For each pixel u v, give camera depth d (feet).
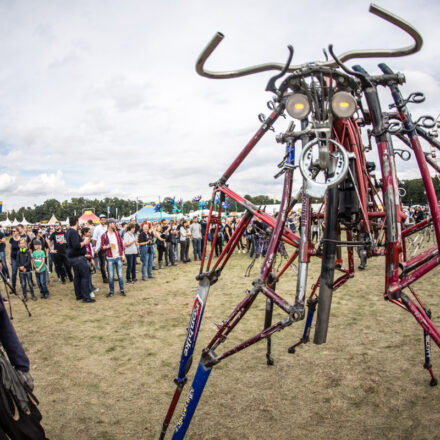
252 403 9.91
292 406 9.64
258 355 12.98
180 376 7.42
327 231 5.55
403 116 5.60
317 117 5.04
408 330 14.61
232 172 6.86
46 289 25.77
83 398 10.78
